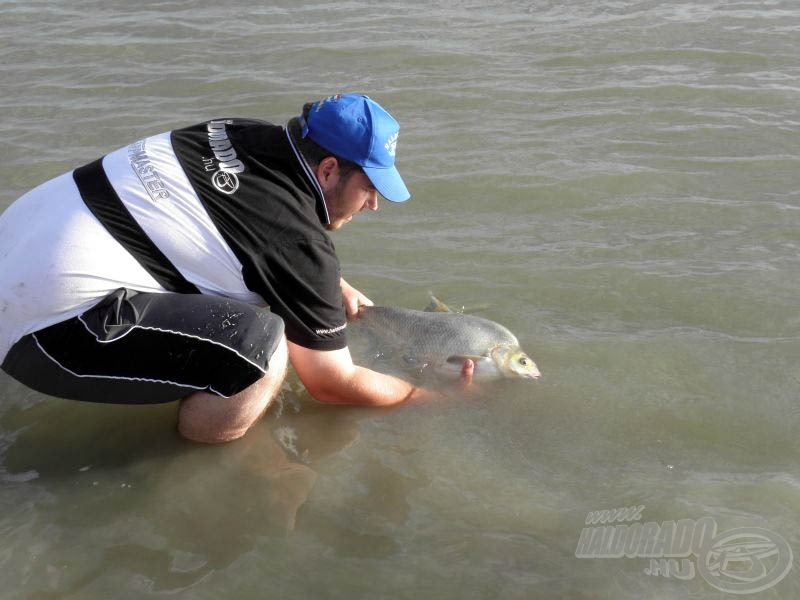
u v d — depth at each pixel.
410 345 4.06
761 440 3.44
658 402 3.69
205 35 8.66
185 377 3.31
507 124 6.57
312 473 3.39
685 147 6.09
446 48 8.12
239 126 3.41
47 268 3.15
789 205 5.28
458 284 4.61
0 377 3.98
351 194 3.42
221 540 3.04
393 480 3.34
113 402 3.42
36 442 3.58
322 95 7.12
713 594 2.73
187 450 3.53
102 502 3.24
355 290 4.29
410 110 6.86
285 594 2.79
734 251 4.81
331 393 3.64
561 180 5.68
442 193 5.60
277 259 3.24
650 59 7.73
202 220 3.21
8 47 8.44
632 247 4.91
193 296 3.26
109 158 3.37
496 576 2.84
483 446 3.52
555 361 3.98
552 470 3.36
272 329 3.27
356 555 2.95
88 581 2.86
